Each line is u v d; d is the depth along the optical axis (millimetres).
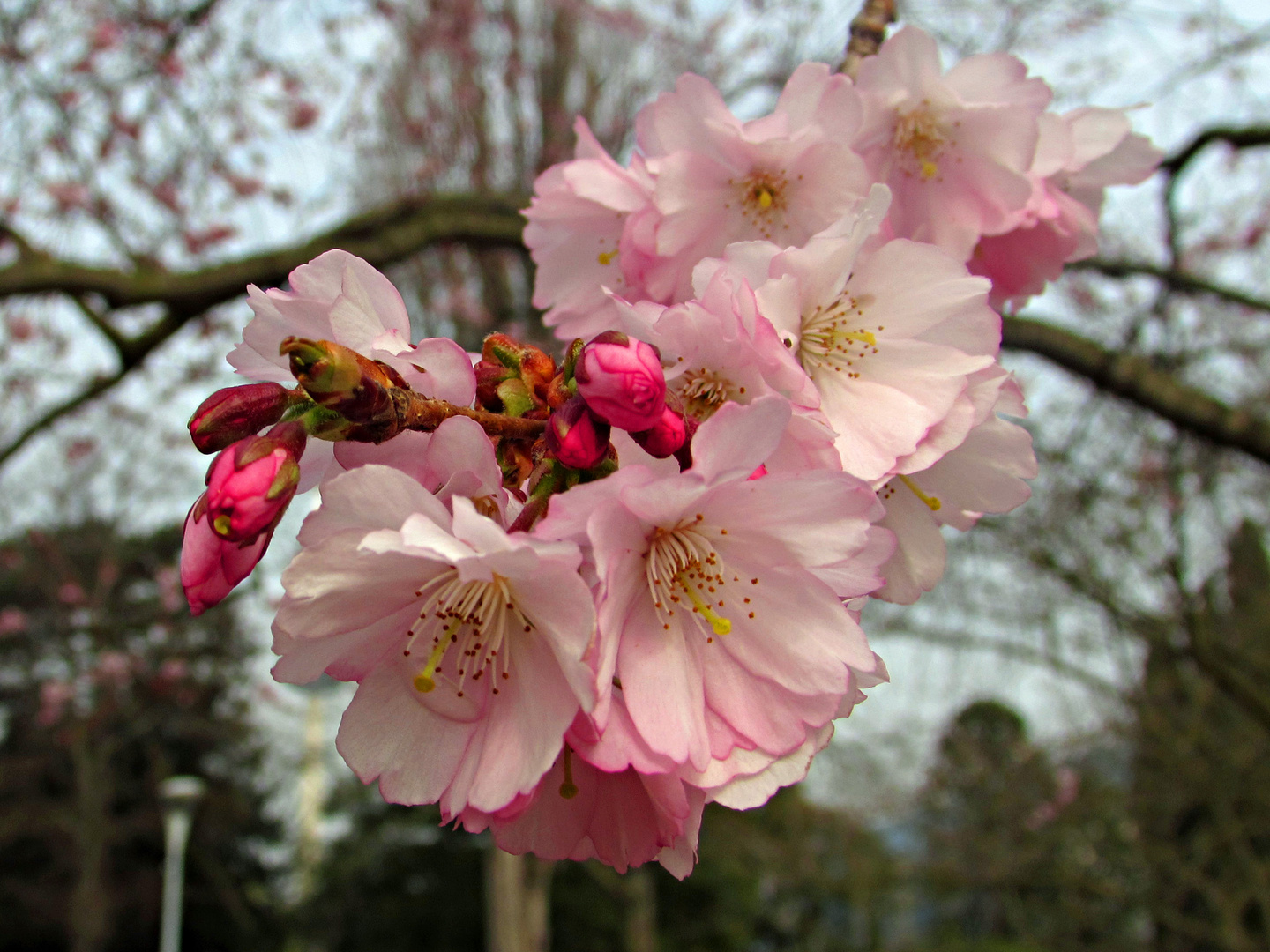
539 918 11953
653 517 1089
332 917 18500
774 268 1289
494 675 1067
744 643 1115
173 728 15359
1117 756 9391
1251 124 3984
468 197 4734
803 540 1101
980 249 1816
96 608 10891
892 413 1291
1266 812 7930
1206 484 5199
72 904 14867
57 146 5156
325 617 1034
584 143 1732
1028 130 1661
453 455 1046
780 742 1086
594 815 1141
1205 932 8141
